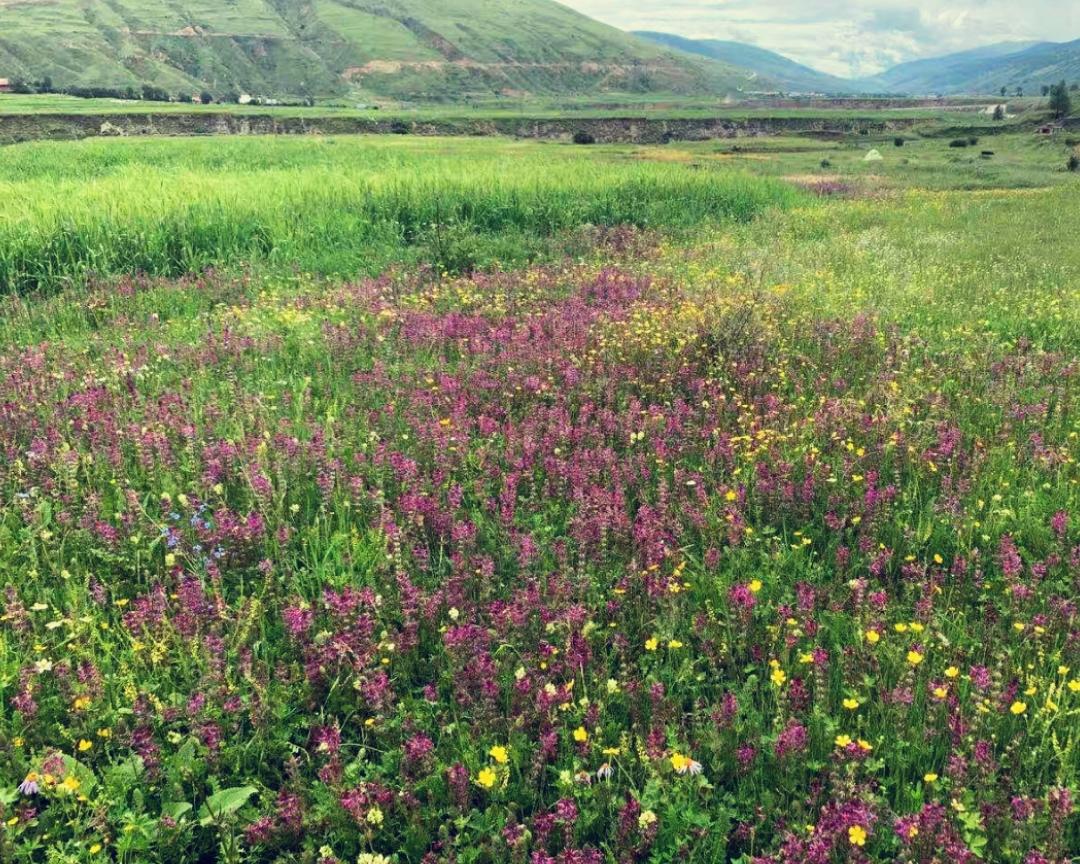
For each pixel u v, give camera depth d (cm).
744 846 328
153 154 4803
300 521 571
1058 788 305
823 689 391
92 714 379
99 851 312
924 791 342
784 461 626
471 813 333
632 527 535
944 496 571
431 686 403
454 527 533
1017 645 417
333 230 1742
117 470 602
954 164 5991
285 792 339
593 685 406
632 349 927
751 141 10619
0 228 1433
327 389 808
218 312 1171
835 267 1533
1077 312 1122
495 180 2289
